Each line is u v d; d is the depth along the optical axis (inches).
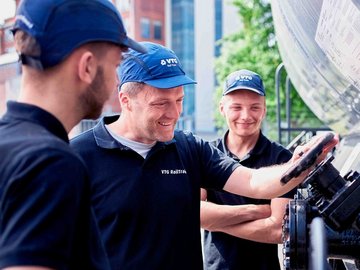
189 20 1477.6
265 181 78.0
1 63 147.6
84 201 43.6
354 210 57.4
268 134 524.1
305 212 57.4
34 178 40.1
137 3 1389.0
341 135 130.9
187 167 79.2
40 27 44.9
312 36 76.8
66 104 46.9
